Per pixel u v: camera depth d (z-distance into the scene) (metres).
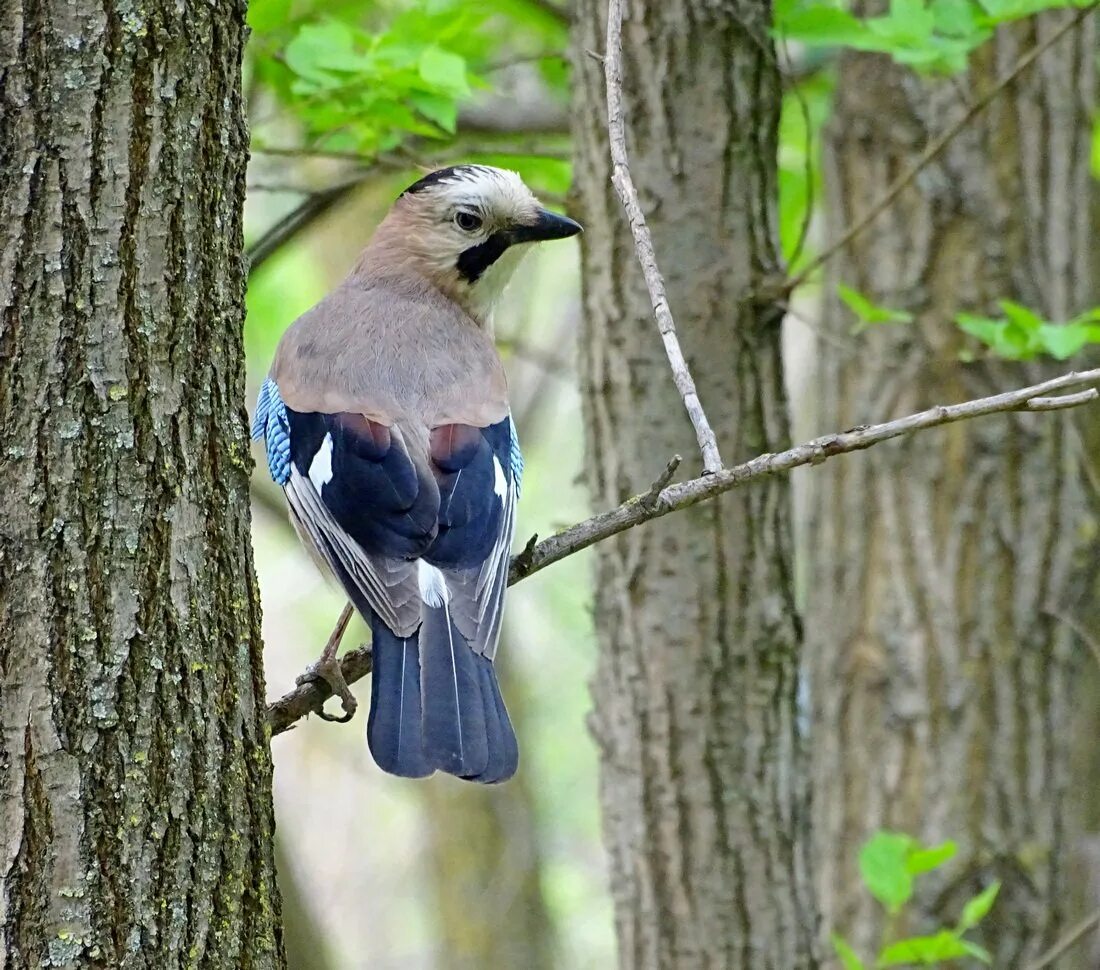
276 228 10.98
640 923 9.73
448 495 7.04
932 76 10.89
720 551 9.47
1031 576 11.16
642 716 9.61
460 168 9.16
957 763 11.17
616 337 9.47
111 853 4.98
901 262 11.25
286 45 10.85
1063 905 11.30
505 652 17.42
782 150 14.94
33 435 4.96
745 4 9.28
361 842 23.38
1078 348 9.41
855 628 11.52
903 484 11.30
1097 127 12.20
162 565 5.11
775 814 9.66
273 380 8.01
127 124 5.04
